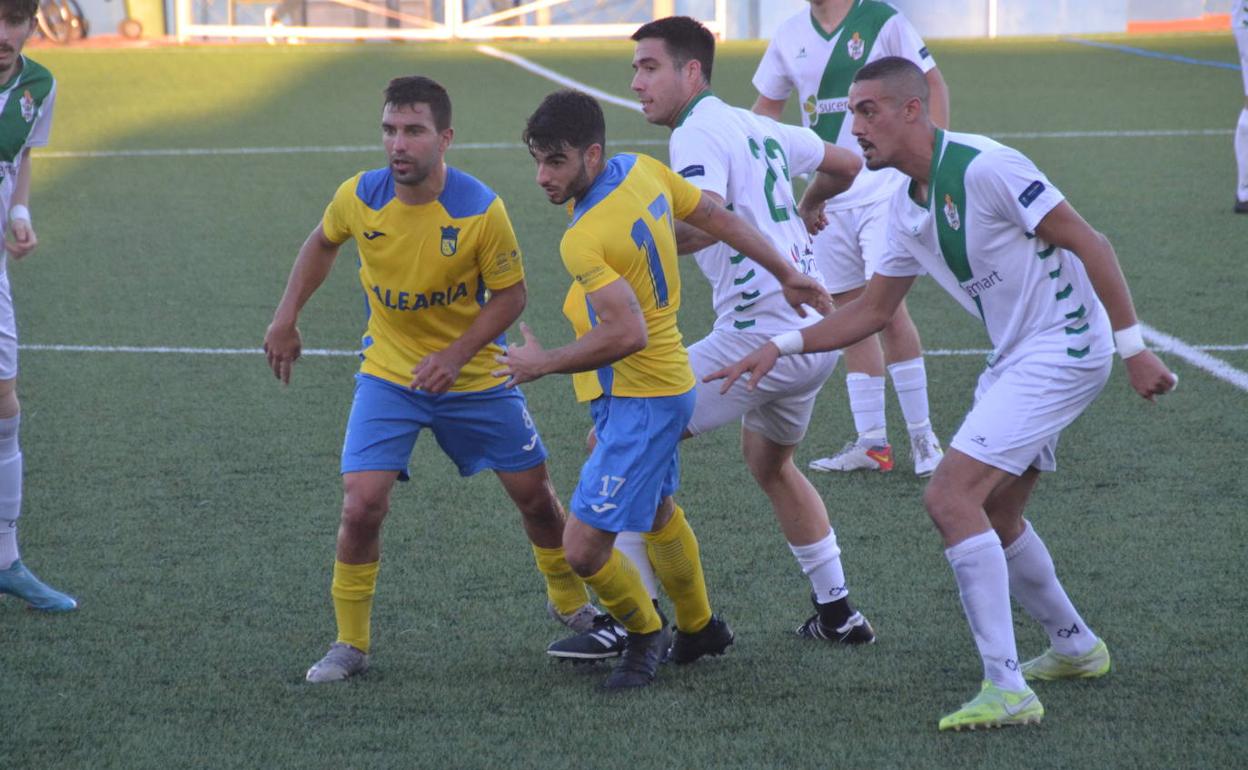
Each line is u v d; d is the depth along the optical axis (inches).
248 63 2780.5
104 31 3336.6
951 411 943.0
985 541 503.8
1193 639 584.1
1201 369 990.4
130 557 701.3
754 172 598.5
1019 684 508.7
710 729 515.5
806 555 586.6
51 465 841.5
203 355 1087.0
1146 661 564.7
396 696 547.8
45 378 1024.9
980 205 498.0
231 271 1358.3
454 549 712.4
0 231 644.7
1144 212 1521.9
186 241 1481.3
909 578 665.0
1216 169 1744.6
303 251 578.2
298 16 3326.8
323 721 525.7
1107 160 1818.4
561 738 510.0
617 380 537.3
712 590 655.8
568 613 606.9
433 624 621.0
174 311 1217.4
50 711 534.6
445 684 559.2
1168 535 705.6
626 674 553.6
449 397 564.4
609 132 2095.2
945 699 537.6
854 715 525.3
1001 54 2933.1
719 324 609.6
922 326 1153.4
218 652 590.9
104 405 961.5
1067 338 508.1
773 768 483.8
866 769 482.0
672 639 594.9
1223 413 900.6
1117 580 650.8
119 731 517.7
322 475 826.2
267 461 850.8
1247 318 1115.9
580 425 917.2
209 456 858.8
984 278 514.0
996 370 526.3
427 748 502.9
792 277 559.5
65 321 1182.9
